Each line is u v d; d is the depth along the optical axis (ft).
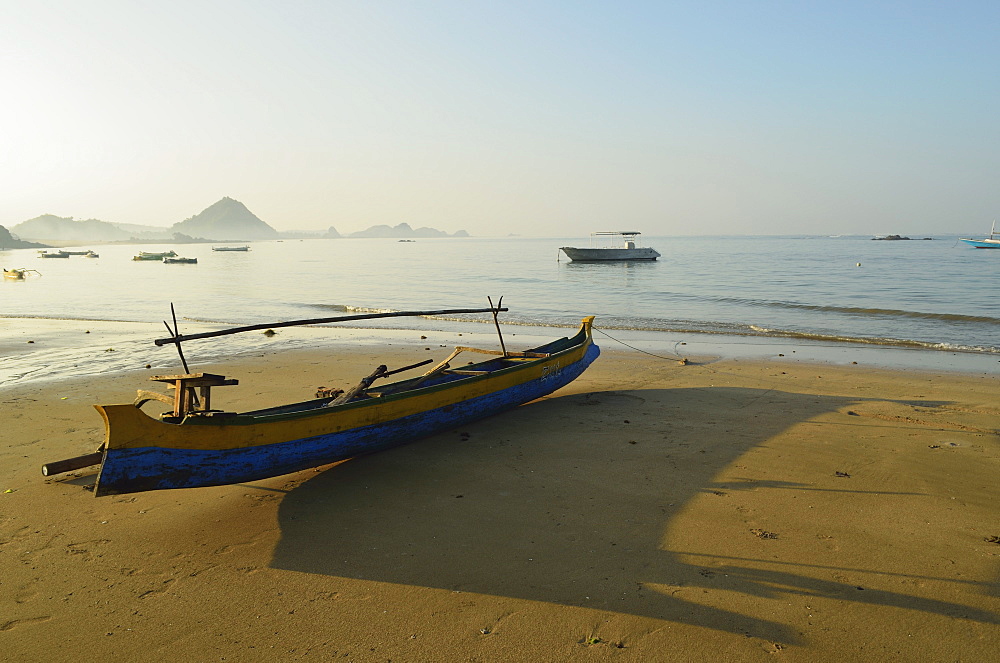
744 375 49.32
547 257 355.56
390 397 28.76
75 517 23.85
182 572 19.93
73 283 181.78
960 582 18.74
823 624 16.88
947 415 36.86
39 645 16.37
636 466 28.68
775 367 52.70
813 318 85.97
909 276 163.53
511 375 36.06
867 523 22.71
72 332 77.97
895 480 26.71
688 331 75.82
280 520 23.52
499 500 25.07
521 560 20.35
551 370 39.93
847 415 37.09
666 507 24.26
